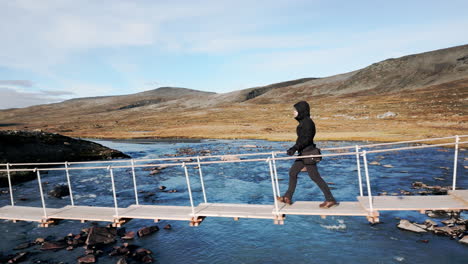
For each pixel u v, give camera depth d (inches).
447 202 305.6
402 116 3553.2
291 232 523.5
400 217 564.1
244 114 5861.2
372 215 291.7
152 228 546.3
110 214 389.4
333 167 1104.8
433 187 746.2
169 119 6279.5
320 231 520.4
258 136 2736.2
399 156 1310.3
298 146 301.0
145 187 895.1
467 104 3853.3
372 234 495.8
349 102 5841.5
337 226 537.0
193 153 1717.5
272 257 438.6
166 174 1106.7
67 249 471.5
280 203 351.9
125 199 764.0
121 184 956.0
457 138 324.2
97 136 3740.2
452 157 1225.4
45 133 1663.4
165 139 3132.4
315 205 328.8
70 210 425.7
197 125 4596.5
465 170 957.8
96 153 1658.5
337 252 444.1
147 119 6752.0
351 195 713.6
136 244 491.2
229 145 2133.4
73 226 586.2
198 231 542.9
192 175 1064.2
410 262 405.4
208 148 1968.5
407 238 474.6
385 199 328.8
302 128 298.7
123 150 2066.9
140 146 2368.4
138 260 431.5
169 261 432.5
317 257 433.1
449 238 464.4
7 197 828.0
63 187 861.8
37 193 866.1
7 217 414.0
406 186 776.3
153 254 454.6
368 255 429.7
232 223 578.2
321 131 2780.5
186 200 733.9
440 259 408.2
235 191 809.5
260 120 4729.3
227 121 4923.7
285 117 4881.9
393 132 2333.9
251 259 434.6
